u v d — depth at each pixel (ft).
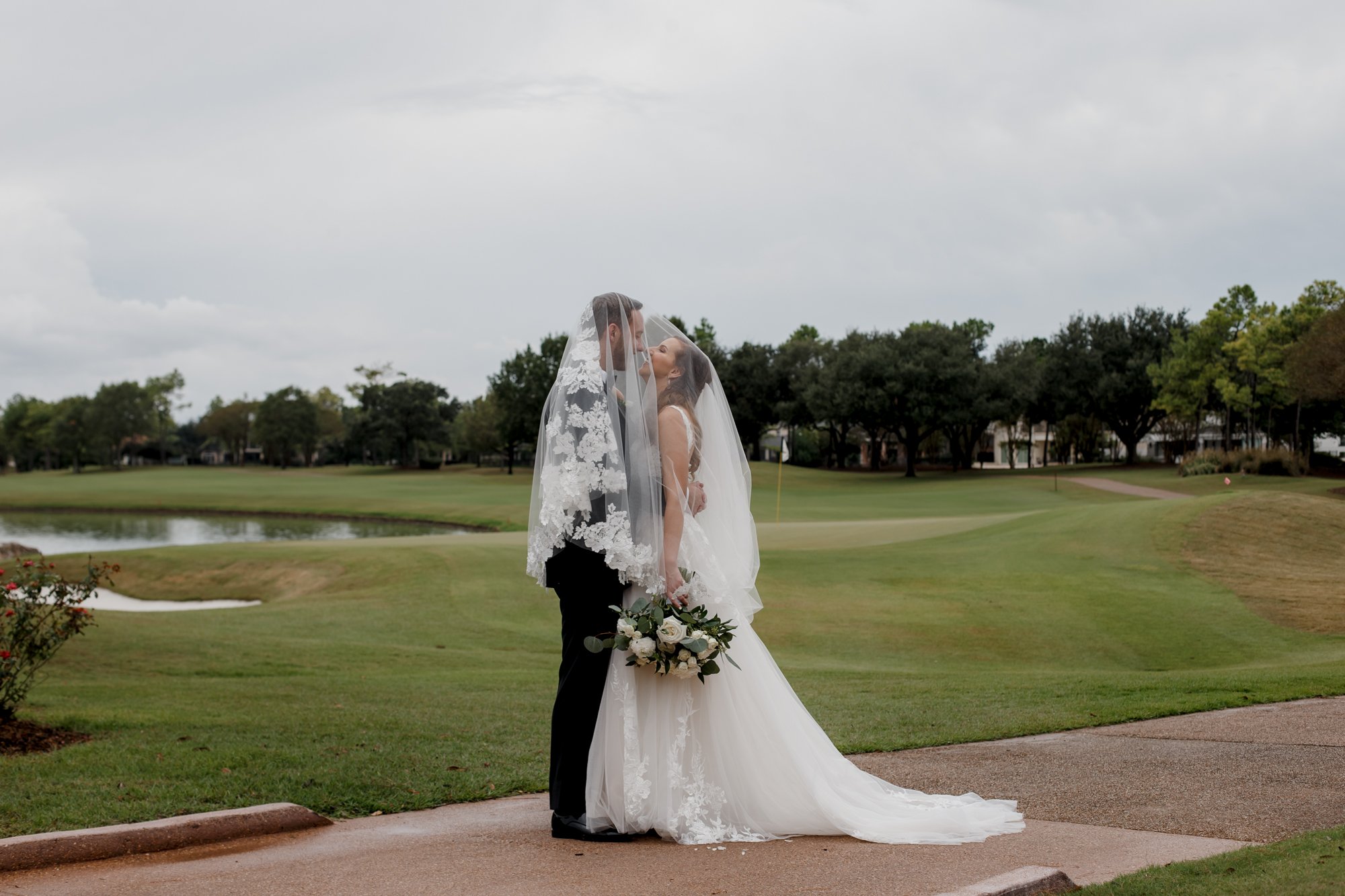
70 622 23.65
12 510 210.38
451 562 71.46
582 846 12.15
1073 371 240.53
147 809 14.55
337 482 268.62
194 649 41.81
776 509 147.95
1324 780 14.82
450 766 18.30
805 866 10.93
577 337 13.60
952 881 10.05
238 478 299.99
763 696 13.15
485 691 31.17
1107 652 46.39
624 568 12.79
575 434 13.01
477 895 9.78
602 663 13.15
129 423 419.54
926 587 59.82
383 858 11.46
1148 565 63.21
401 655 42.78
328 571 73.41
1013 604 55.01
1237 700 25.55
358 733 22.39
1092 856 11.05
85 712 24.67
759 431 286.05
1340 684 28.66
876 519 131.03
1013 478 207.21
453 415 415.44
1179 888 9.27
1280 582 58.49
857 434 356.38
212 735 21.76
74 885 10.24
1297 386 144.87
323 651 42.96
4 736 20.94
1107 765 16.83
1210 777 15.42
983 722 23.17
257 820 12.89
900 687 32.12
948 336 230.48
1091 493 161.79
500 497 201.67
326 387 503.20
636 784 12.44
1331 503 75.51
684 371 14.12
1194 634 48.75
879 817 12.80
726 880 10.32
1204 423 287.69
